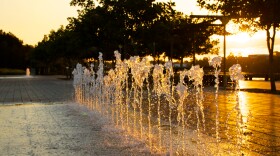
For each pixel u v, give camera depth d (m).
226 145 6.93
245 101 15.91
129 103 15.43
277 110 12.42
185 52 38.84
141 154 6.40
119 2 29.55
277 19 20.47
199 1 22.86
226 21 23.98
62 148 7.02
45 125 9.94
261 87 25.84
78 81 18.84
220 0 22.50
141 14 29.84
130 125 9.61
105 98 16.80
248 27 22.91
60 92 23.91
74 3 31.23
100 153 6.54
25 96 20.94
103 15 30.09
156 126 9.30
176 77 28.52
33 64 88.56
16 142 7.69
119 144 7.27
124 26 29.89
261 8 20.92
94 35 31.33
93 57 38.91
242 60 50.75
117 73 11.12
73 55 48.09
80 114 12.23
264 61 48.19
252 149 6.57
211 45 40.28
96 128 9.29
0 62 100.12
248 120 10.08
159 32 29.72
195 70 6.61
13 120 11.01
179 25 29.39
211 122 9.77
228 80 28.42
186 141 7.36
